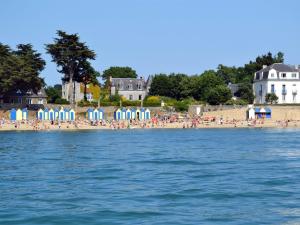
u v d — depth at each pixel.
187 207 39.34
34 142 103.75
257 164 65.75
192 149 87.81
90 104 169.88
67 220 35.44
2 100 170.25
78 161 70.19
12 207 39.34
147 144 98.44
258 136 117.94
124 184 49.88
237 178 53.34
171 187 47.91
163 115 162.62
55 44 164.38
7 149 88.75
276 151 83.06
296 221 35.31
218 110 167.12
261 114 160.50
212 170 60.09
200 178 53.53
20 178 54.19
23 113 153.38
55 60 165.88
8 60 157.12
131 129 144.12
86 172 58.75
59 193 45.09
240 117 160.12
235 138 112.38
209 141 104.75
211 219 35.75
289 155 76.88
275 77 192.25
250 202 41.09
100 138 114.12
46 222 34.94
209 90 189.50
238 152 82.12
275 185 48.81
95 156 76.81
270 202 41.12
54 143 101.19
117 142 103.12
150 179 53.06
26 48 169.62
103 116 158.50
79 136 120.44
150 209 38.66
